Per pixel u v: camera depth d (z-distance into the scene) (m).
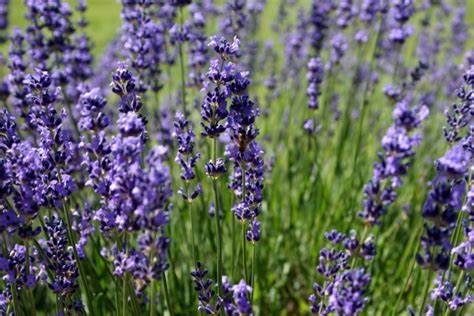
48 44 0.62
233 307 0.44
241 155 0.47
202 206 0.60
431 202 0.43
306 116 0.72
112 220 0.46
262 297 0.59
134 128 0.42
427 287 0.45
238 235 0.60
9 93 0.59
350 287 0.42
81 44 0.66
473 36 1.06
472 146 0.47
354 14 0.74
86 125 0.46
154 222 0.41
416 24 1.10
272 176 0.68
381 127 0.73
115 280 0.48
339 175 0.69
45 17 0.61
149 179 0.41
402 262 0.59
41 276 0.48
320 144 0.74
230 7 0.66
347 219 0.62
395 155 0.42
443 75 0.86
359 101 0.83
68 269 0.47
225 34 0.71
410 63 0.93
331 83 0.74
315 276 0.61
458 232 0.47
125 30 0.62
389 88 0.64
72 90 0.65
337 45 0.71
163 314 0.54
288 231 0.65
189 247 0.59
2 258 0.44
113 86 0.47
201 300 0.47
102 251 0.49
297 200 0.68
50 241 0.47
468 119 0.52
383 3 0.67
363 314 0.57
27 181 0.44
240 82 0.47
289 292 0.64
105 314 0.55
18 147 0.45
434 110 0.81
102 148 0.46
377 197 0.43
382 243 0.61
